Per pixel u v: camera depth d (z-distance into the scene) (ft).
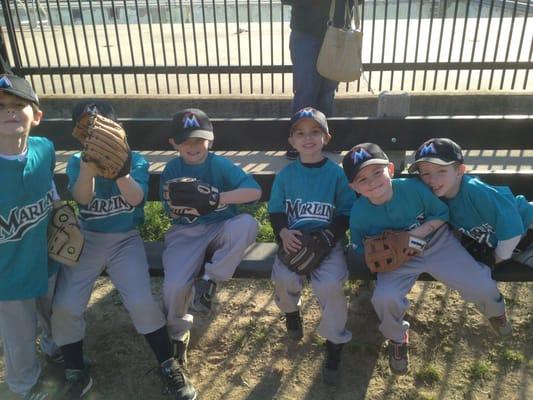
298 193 8.45
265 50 26.30
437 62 18.15
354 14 13.32
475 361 8.38
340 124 9.37
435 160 7.59
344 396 7.91
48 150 7.25
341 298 7.81
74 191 7.48
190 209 7.79
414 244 7.65
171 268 8.02
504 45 25.90
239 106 18.26
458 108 18.16
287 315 8.54
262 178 9.77
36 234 7.04
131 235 8.25
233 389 8.09
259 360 8.60
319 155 8.57
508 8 41.11
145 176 8.20
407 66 18.26
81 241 7.36
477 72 21.70
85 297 7.72
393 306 7.67
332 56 12.94
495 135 9.20
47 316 8.02
